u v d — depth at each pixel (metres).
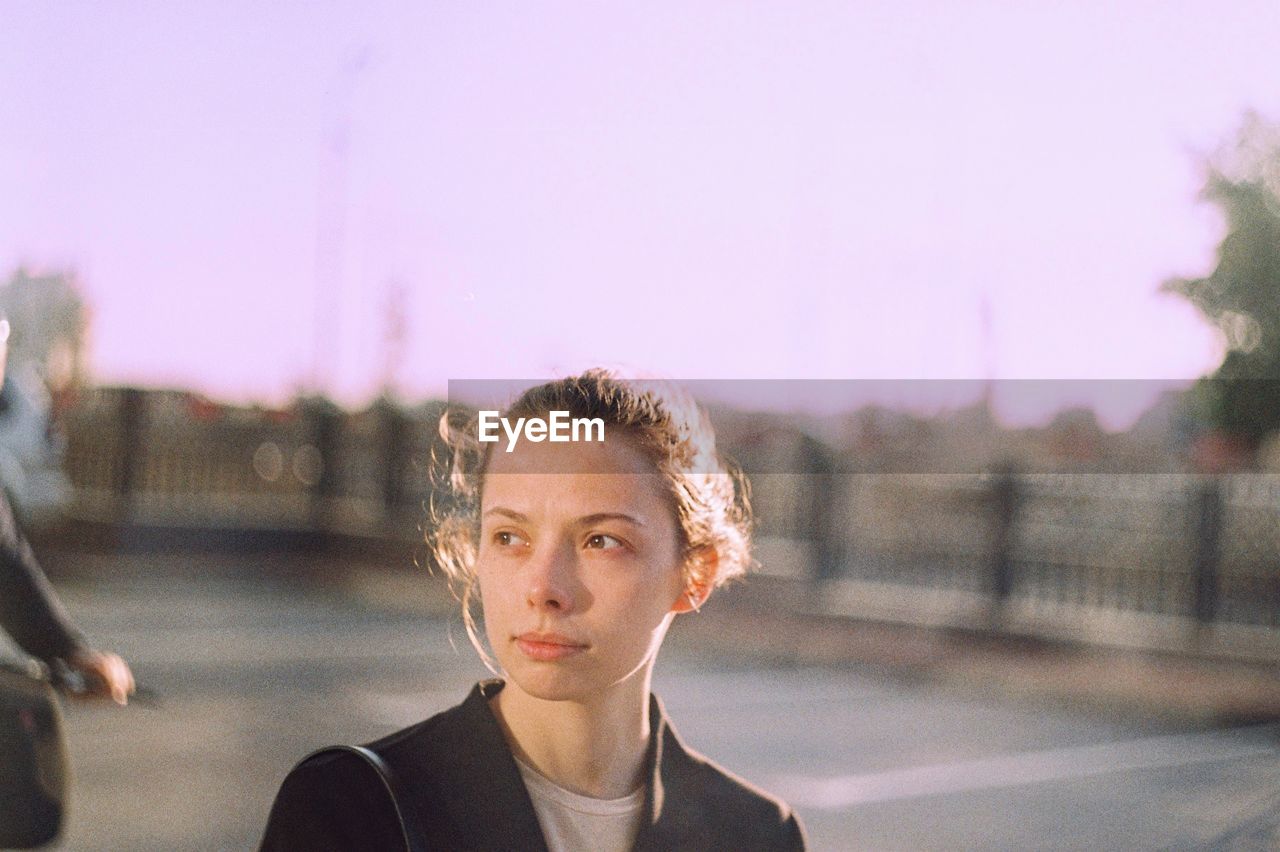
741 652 9.19
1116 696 8.05
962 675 8.69
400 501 13.28
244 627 9.18
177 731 5.60
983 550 10.83
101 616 9.30
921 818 4.98
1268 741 6.90
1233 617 9.80
